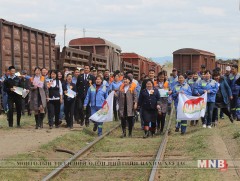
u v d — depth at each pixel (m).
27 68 22.05
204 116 16.80
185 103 16.28
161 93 16.67
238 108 18.89
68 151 12.50
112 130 17.20
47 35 24.58
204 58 42.53
